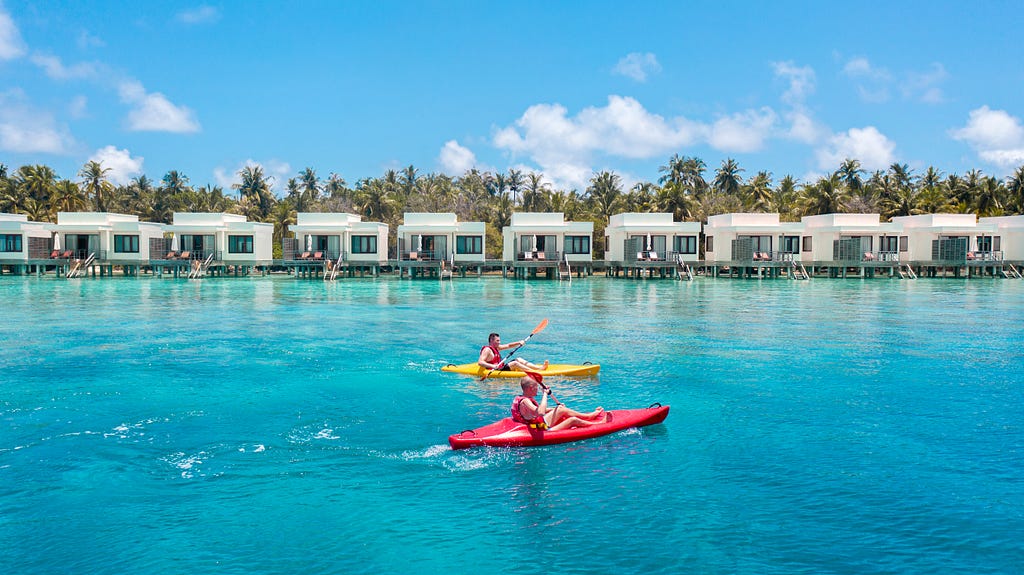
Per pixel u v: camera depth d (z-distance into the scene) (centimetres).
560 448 1064
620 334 2373
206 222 6594
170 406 1323
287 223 8956
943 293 4522
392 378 1585
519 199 10419
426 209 9419
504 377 1591
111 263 6531
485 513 832
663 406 1268
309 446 1079
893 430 1151
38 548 743
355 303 3744
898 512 825
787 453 1035
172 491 897
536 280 6359
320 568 706
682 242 6506
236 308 3412
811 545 746
